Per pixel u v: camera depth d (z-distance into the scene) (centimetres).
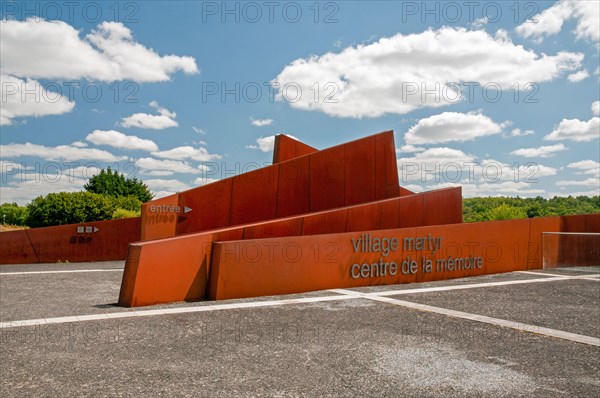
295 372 504
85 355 564
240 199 1638
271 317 791
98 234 2138
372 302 939
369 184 1612
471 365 531
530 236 1558
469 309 863
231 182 1655
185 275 985
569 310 860
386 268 1222
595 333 684
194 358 553
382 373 502
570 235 1638
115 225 2175
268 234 1159
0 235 1962
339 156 1586
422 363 537
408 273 1258
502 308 874
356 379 482
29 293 1072
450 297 1001
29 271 1598
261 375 494
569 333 682
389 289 1129
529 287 1152
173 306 909
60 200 3409
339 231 1291
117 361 540
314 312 835
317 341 634
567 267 1623
